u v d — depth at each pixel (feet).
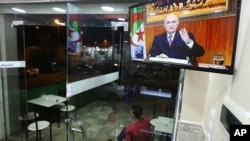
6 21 8.38
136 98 8.03
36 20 8.38
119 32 7.16
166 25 3.43
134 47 4.52
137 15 4.30
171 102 6.49
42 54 10.62
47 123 9.50
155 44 3.75
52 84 11.64
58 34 10.49
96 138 7.97
